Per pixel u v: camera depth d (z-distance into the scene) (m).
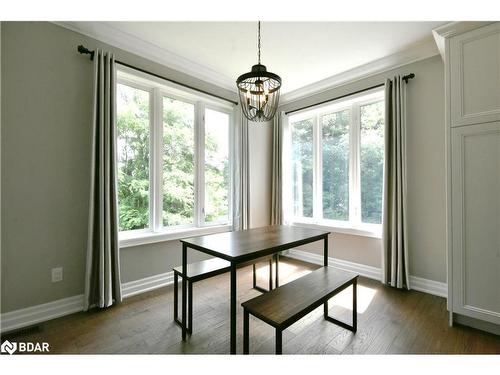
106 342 1.77
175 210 3.02
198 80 3.16
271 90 1.73
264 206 4.04
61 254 2.15
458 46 1.94
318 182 3.70
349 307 2.30
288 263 3.61
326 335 1.86
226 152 3.58
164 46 2.62
